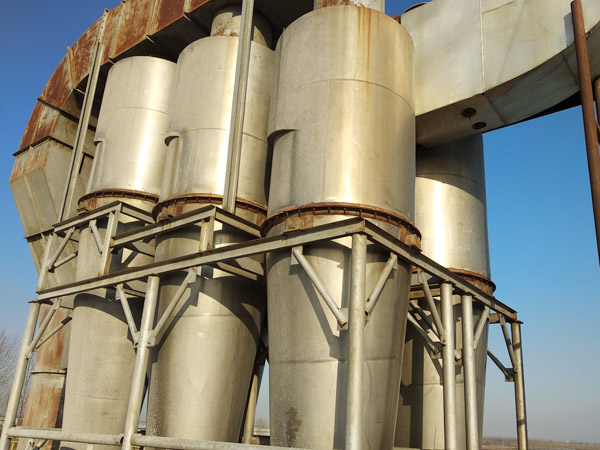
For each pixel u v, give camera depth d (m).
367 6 11.66
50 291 13.78
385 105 10.01
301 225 9.14
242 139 12.66
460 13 12.06
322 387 8.42
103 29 18.66
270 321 9.59
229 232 11.77
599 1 9.91
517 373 12.84
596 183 9.08
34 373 17.92
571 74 10.73
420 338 12.59
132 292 13.62
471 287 11.13
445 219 13.17
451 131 12.71
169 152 13.17
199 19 15.94
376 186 9.38
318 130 9.66
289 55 10.70
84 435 11.03
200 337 11.03
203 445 8.86
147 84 15.61
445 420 9.36
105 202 14.49
